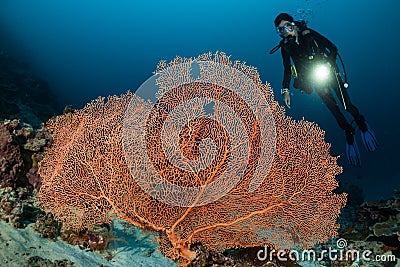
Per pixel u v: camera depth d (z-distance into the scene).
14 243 3.13
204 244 3.67
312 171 3.81
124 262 3.52
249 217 3.57
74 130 4.02
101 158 3.41
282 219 3.67
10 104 10.09
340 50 55.41
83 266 3.14
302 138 3.91
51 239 3.47
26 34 35.59
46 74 31.28
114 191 3.37
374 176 17.08
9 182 4.23
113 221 4.16
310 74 4.97
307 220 3.75
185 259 3.54
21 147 4.46
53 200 3.52
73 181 3.46
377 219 5.07
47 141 4.76
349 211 6.82
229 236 3.64
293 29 4.91
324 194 3.82
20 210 3.55
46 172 3.75
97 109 3.93
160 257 3.80
